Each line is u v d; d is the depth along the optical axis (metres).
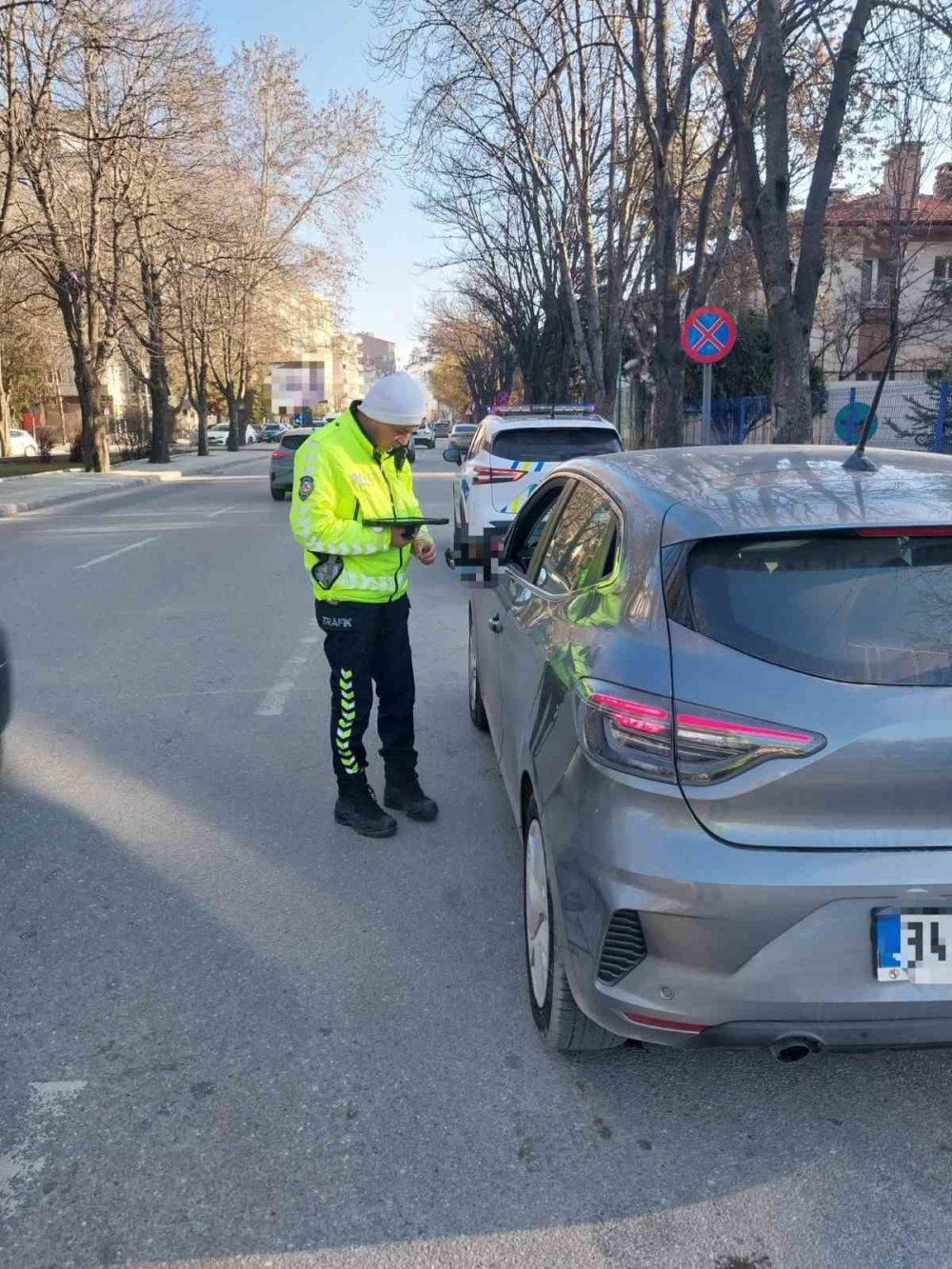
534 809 3.04
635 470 3.24
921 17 10.38
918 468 3.02
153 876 4.07
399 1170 2.49
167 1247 2.26
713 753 2.27
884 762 2.22
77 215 28.89
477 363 73.69
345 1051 2.96
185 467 39.09
